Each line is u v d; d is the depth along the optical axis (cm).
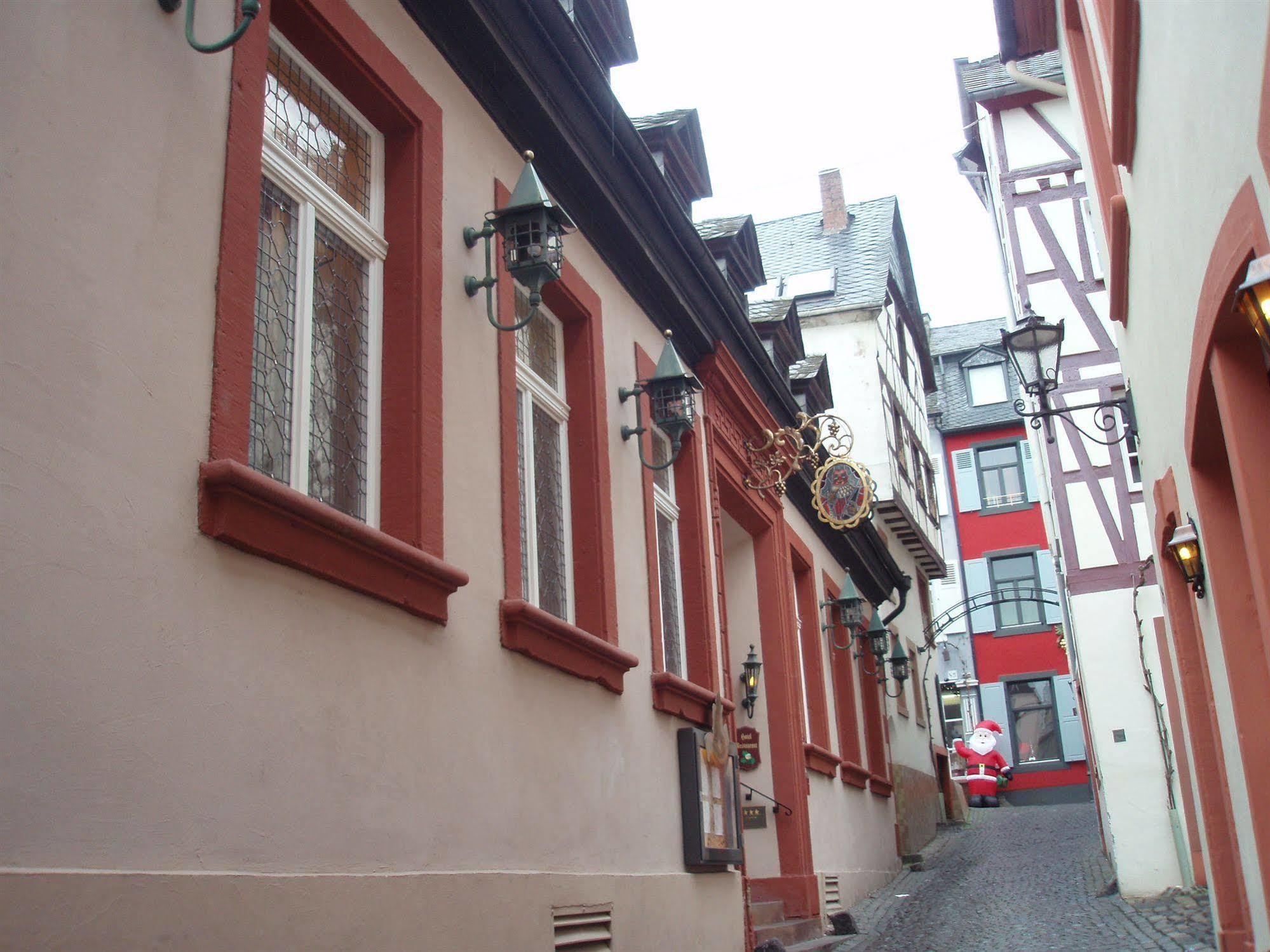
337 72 573
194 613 403
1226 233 462
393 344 584
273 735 434
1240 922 834
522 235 615
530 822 625
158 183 416
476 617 598
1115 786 1385
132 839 365
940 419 3541
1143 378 841
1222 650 657
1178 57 504
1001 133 1681
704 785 900
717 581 1076
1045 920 1182
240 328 443
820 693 1485
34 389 354
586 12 938
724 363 1141
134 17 417
